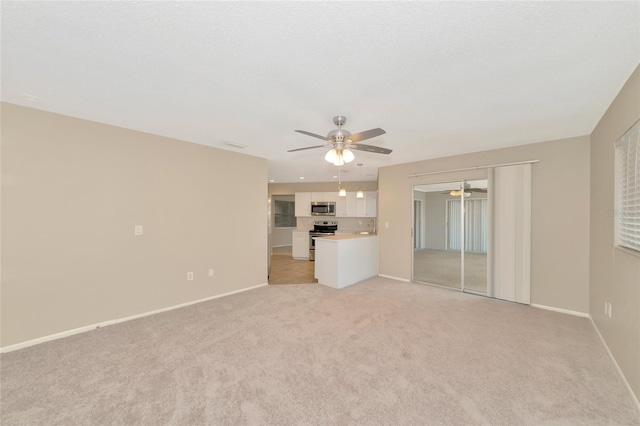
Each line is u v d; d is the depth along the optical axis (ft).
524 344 8.78
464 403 6.05
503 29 4.92
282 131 10.93
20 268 8.63
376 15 4.57
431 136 11.51
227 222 14.28
